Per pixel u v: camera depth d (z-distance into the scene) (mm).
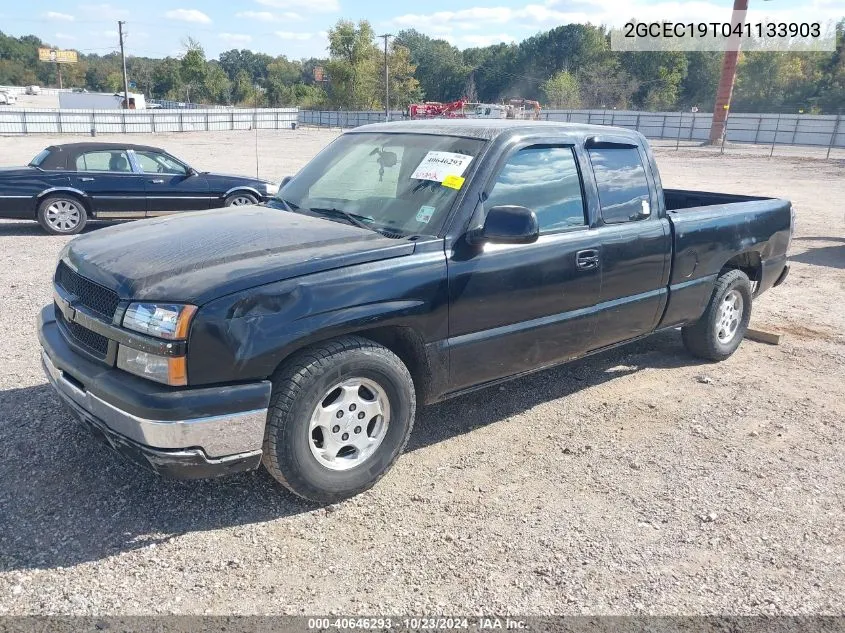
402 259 3494
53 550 3029
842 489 3898
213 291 2994
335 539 3219
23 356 5293
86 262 3451
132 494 3480
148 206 11633
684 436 4488
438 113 57406
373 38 88688
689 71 102750
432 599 2850
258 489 3588
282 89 108188
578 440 4363
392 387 3521
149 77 133875
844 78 85250
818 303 8070
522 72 132000
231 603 2768
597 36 124125
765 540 3379
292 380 3166
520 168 4059
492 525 3393
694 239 5102
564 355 4434
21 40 186875
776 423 4746
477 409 4770
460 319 3750
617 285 4570
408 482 3766
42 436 4008
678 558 3207
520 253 3949
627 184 4695
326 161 4637
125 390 2975
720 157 36719
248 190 12266
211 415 2975
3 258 9102
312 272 3232
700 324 5594
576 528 3404
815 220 14805
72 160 11078
